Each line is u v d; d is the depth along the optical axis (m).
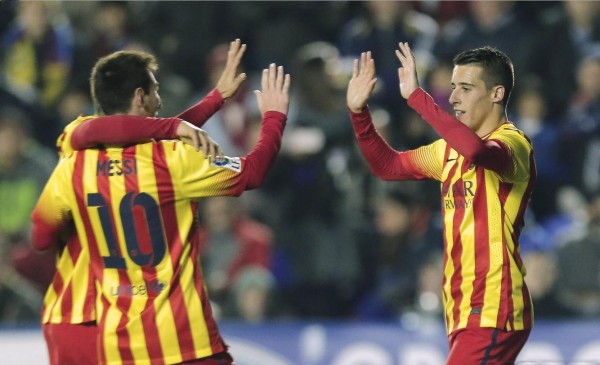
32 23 41.88
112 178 17.55
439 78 38.28
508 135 17.75
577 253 34.47
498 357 17.55
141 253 17.48
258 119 39.25
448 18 43.56
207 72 43.00
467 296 17.73
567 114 39.91
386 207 35.19
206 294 17.86
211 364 17.64
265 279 33.00
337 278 35.69
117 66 17.62
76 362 17.95
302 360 30.09
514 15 41.25
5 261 32.88
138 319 17.39
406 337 30.03
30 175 36.84
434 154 18.53
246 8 44.16
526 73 40.59
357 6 44.31
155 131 17.06
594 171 38.31
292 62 42.94
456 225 17.92
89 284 17.92
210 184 17.55
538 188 38.31
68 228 18.20
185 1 43.97
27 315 32.34
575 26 41.59
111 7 43.09
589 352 29.48
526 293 17.89
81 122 17.84
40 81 41.75
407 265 34.50
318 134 38.03
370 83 18.83
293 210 36.72
